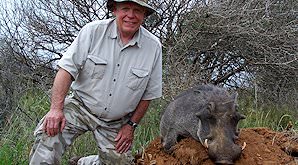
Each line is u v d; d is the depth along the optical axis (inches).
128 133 109.9
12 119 155.4
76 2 193.8
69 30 199.2
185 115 107.6
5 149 126.2
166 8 192.4
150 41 106.0
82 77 105.0
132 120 109.5
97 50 103.1
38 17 198.7
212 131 94.3
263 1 196.5
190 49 197.0
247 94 203.3
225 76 203.9
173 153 102.7
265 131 109.7
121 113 106.9
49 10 197.9
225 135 93.2
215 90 110.5
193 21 193.0
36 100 167.2
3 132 144.9
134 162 110.3
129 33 102.3
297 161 100.4
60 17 197.5
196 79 175.5
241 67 204.7
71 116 106.4
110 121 108.3
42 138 103.7
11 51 196.1
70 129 106.5
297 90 208.5
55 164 105.1
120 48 103.6
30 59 199.2
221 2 194.4
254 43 195.9
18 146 128.8
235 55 203.8
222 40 197.5
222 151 91.1
